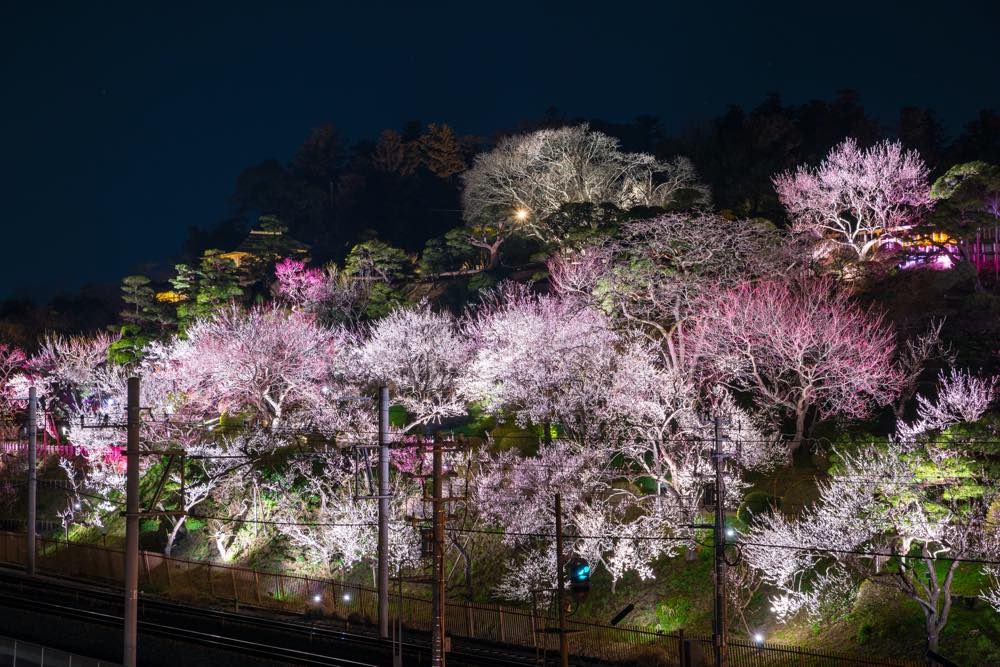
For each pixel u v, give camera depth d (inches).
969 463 1118.4
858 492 1227.2
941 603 1182.9
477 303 2883.9
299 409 2069.4
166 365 2159.2
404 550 1600.6
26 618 1294.3
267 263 3503.9
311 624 1379.2
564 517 1515.7
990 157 3011.8
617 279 1866.4
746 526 1434.5
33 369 2817.4
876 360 1596.9
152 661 1154.0
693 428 1526.8
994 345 1697.8
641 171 2910.9
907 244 2096.5
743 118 3388.3
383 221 4232.3
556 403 1690.5
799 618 1259.8
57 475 2322.8
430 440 1803.6
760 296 1706.4
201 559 1803.6
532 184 3011.8
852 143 2370.8
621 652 1221.1
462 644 1310.3
